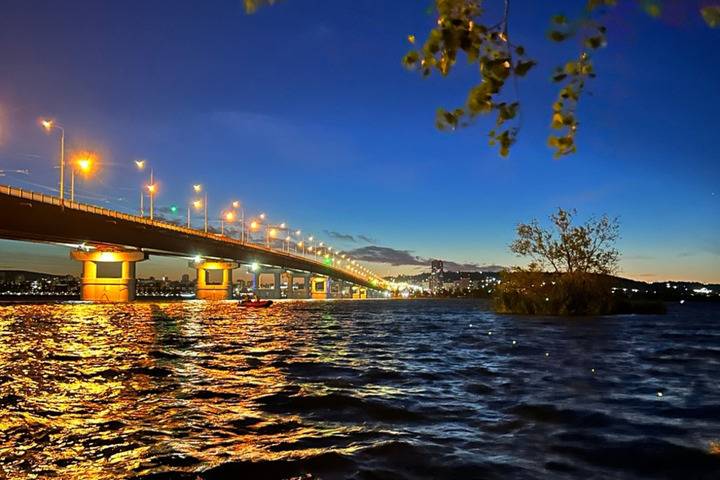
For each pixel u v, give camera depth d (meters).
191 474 8.89
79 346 31.25
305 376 19.52
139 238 93.00
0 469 9.23
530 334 38.47
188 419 12.73
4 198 61.22
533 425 12.03
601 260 61.09
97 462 9.55
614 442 10.62
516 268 65.50
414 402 14.62
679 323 54.41
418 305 165.00
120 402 14.77
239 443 10.66
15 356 25.97
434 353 27.19
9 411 13.64
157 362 23.64
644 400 14.75
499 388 16.80
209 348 30.12
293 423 12.31
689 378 18.69
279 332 44.19
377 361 23.98
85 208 76.00
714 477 8.62
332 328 49.94
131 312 89.75
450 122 2.24
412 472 8.88
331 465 9.24
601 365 22.23
